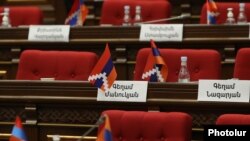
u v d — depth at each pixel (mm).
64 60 6039
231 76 6602
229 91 5008
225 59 6613
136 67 5902
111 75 5191
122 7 7621
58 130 5359
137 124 4668
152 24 6812
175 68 5875
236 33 6559
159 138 4621
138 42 6781
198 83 5090
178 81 5691
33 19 7863
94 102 5246
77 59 6012
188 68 5855
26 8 7930
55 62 6059
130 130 4672
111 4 7652
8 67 7125
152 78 5457
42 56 6109
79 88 5285
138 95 5172
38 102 5359
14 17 7887
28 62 6113
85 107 5293
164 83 5148
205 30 6656
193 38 6680
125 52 6836
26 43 7070
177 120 4582
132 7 7578
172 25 6750
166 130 4598
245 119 4469
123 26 6844
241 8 7199
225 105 5016
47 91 5344
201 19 7273
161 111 5180
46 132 5387
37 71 6094
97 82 5188
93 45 6961
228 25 6590
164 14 7453
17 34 7102
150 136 4633
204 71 5828
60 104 5336
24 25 7820
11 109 5434
